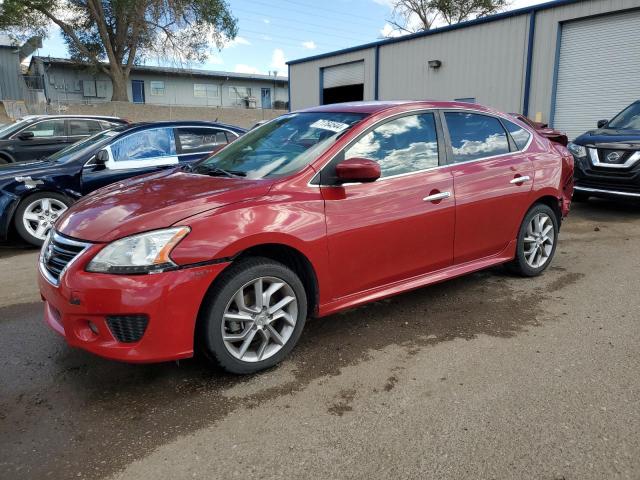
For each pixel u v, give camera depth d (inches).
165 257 105.7
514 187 173.2
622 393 112.2
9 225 248.2
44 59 1370.6
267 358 122.6
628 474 87.0
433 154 155.0
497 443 95.9
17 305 173.0
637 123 334.0
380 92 821.2
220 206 114.8
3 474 89.1
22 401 112.8
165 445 97.1
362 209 134.2
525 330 146.6
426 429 100.7
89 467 91.1
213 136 293.4
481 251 169.3
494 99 651.5
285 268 122.0
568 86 574.9
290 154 138.6
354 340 141.8
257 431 101.2
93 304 104.5
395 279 146.6
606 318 154.3
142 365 128.3
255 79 1715.1
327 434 99.8
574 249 236.5
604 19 535.5
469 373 122.3
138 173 268.2
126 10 1134.4
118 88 1225.4
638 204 358.6
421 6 1381.6
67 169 255.0
